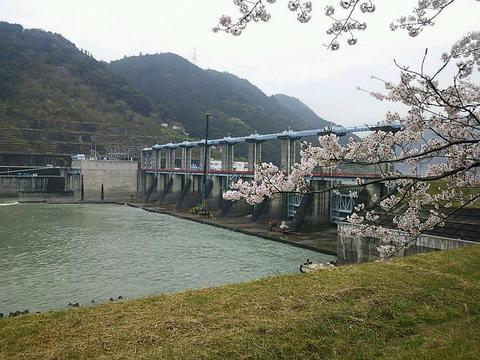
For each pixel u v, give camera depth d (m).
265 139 70.12
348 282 10.07
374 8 8.23
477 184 9.60
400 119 9.18
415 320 8.24
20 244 40.69
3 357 6.39
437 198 10.40
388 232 10.86
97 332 7.21
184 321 7.55
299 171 9.30
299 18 7.75
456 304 9.11
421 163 9.74
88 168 96.81
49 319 7.88
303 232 47.88
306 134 59.69
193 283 27.83
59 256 35.78
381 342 7.35
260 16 7.12
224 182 77.00
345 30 8.39
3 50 153.50
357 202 39.38
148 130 150.62
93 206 82.31
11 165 113.81
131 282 27.97
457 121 8.33
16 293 25.33
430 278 10.70
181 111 184.50
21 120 131.12
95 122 144.50
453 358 6.44
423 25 8.51
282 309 8.22
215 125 161.50
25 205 80.75
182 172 86.50
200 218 62.47
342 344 7.09
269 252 38.34
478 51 8.63
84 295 25.00
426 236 21.66
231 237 46.91
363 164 8.80
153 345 6.71
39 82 150.88
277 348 6.73
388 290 9.58
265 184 9.69
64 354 6.43
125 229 51.88
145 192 101.12
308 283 9.97
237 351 6.52
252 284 9.95
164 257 35.94
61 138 132.00
